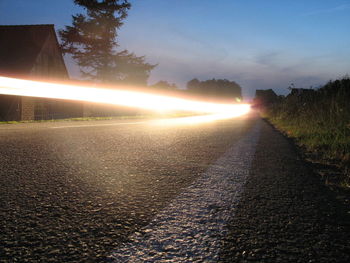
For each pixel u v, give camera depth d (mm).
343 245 1109
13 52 17938
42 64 18750
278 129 8594
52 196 1627
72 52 30375
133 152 3277
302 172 2510
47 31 19281
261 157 3250
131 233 1168
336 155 3383
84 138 4422
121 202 1559
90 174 2180
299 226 1288
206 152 3463
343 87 7031
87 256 975
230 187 1930
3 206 1440
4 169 2234
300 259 987
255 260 970
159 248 1041
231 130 7094
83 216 1342
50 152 3070
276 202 1633
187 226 1248
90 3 29938
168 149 3598
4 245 1042
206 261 953
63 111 20719
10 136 4375
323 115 6422
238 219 1349
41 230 1178
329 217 1421
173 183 1991
